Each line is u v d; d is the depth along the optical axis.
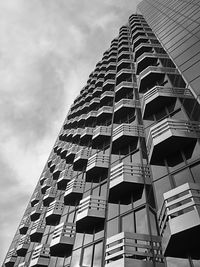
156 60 28.05
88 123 39.47
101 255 17.58
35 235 34.81
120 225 17.12
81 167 32.06
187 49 18.70
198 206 10.50
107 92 38.06
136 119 25.23
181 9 26.62
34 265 26.80
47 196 37.50
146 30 43.34
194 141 14.43
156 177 15.15
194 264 10.60
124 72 35.16
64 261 23.30
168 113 18.38
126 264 13.12
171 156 15.27
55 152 52.28
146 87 24.56
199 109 15.05
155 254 13.52
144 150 21.17
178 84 19.55
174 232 10.44
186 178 13.19
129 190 18.39
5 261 43.22
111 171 19.73
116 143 23.31
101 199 21.08
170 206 11.43
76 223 20.39
